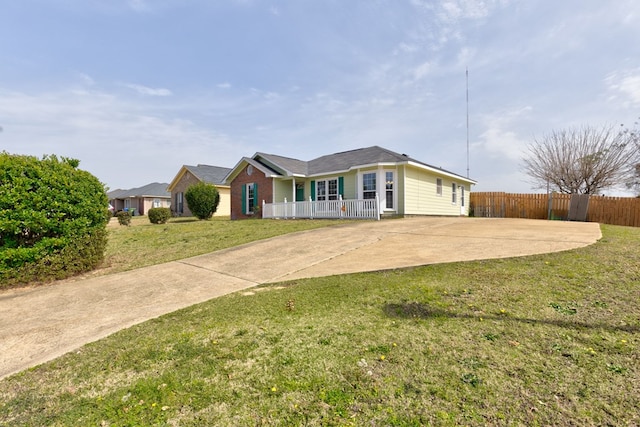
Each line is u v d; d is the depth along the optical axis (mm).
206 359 2975
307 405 2256
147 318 4207
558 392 2232
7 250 6090
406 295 4402
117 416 2217
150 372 2791
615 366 2494
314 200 18516
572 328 3158
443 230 10117
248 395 2406
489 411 2086
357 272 5824
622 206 16672
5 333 3873
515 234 8734
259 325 3734
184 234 12273
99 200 7531
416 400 2238
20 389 2609
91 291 5707
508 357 2715
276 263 7039
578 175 22469
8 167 6141
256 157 20406
